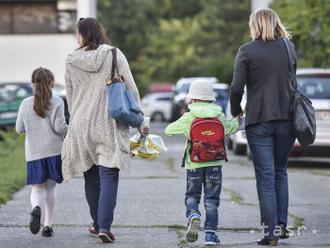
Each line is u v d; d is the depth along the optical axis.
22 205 21.75
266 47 16.06
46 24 83.50
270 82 15.97
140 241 16.66
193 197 16.19
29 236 17.25
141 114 16.30
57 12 83.44
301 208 21.23
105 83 16.17
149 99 104.94
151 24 144.38
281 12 47.09
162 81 146.25
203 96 16.20
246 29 127.06
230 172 30.69
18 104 51.66
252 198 23.19
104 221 16.20
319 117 31.47
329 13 44.19
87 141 16.22
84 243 16.41
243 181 27.58
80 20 16.64
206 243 16.06
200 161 16.00
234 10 128.00
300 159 37.44
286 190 16.48
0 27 83.62
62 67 83.56
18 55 83.75
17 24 83.69
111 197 16.19
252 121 16.03
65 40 83.44
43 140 17.16
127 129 16.33
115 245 16.17
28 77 83.75
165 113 103.81
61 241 16.66
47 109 17.12
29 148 17.17
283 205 16.44
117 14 134.75
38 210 16.73
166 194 24.00
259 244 16.22
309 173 30.50
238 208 21.25
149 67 144.12
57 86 59.84
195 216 15.73
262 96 15.97
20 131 17.38
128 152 16.23
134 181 27.62
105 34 16.72
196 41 136.62
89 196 16.94
